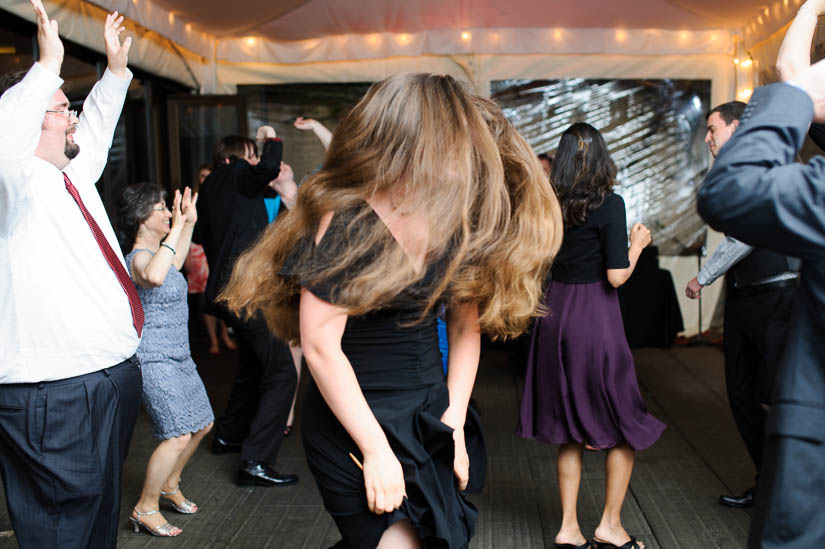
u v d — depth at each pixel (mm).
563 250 2889
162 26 5871
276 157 3777
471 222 1656
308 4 6160
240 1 5848
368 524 1658
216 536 3156
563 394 2834
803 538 1335
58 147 2152
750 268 3189
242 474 3701
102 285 2230
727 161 1324
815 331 1376
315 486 3711
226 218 3803
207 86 7199
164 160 6961
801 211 1264
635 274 6852
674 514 3293
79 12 4672
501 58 7047
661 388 5551
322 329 1562
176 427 3062
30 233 2102
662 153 7172
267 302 1771
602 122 7141
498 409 5062
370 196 1597
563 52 6934
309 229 1646
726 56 6965
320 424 1706
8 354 2121
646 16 6457
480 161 1639
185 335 3160
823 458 1335
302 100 7305
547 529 3182
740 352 3309
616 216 2777
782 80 1421
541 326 2924
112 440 2271
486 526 3219
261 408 3707
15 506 2211
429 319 1748
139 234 3105
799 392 1372
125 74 2594
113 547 2342
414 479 1624
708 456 4039
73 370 2174
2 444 2211
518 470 3906
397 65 7109
